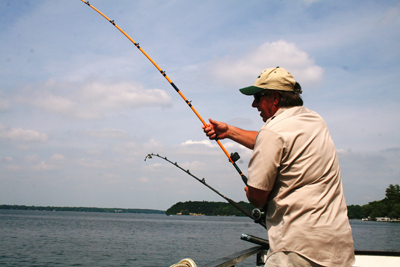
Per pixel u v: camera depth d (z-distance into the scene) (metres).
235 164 2.48
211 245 24.28
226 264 1.79
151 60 3.07
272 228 1.56
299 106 1.68
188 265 1.78
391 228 63.59
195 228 54.91
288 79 1.69
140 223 72.69
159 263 15.65
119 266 14.68
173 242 26.39
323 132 1.59
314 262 1.40
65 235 30.66
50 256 17.05
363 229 58.31
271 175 1.50
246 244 25.31
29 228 39.44
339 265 1.41
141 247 22.06
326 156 1.53
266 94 1.73
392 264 2.83
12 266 14.10
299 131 1.52
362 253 2.87
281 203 1.50
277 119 1.59
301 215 1.45
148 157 3.24
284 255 1.44
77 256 17.27
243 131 2.64
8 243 22.34
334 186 1.53
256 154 1.54
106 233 35.34
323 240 1.41
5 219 65.94
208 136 2.66
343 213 1.52
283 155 1.50
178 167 3.19
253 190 1.54
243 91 1.80
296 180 1.48
